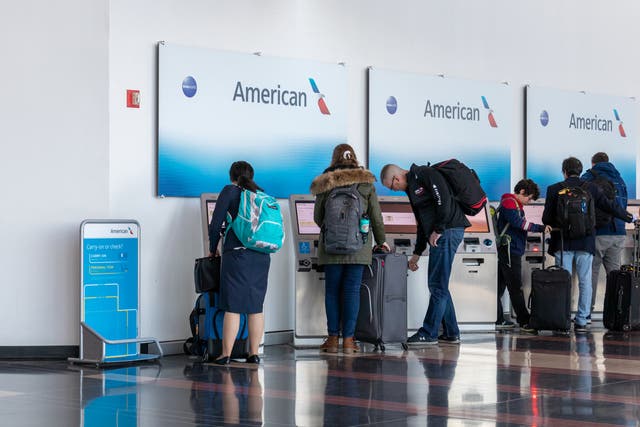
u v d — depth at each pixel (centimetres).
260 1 812
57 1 704
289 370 630
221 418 448
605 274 1041
